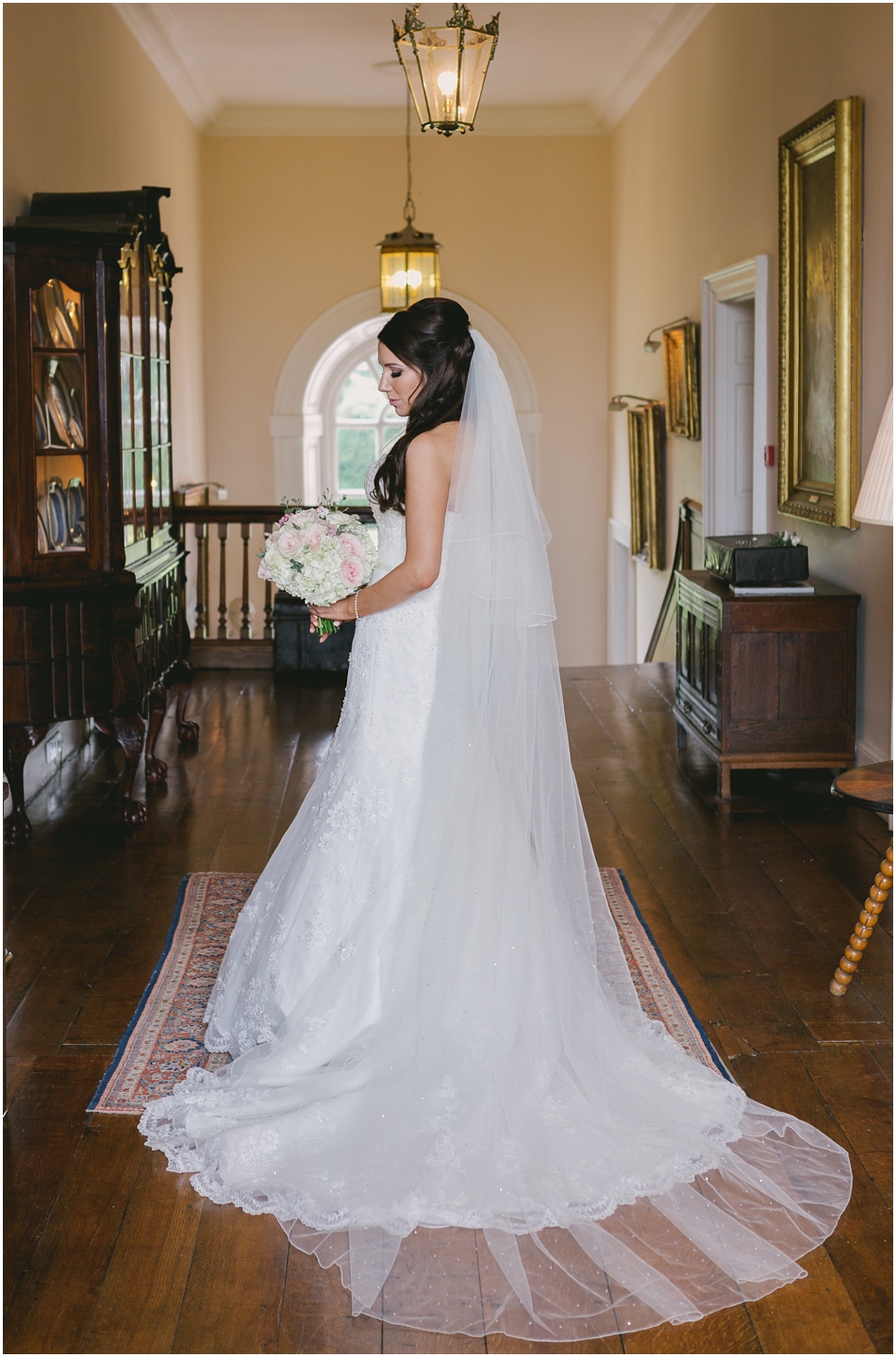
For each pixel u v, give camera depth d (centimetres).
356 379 1265
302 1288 212
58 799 517
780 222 581
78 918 385
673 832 462
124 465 486
